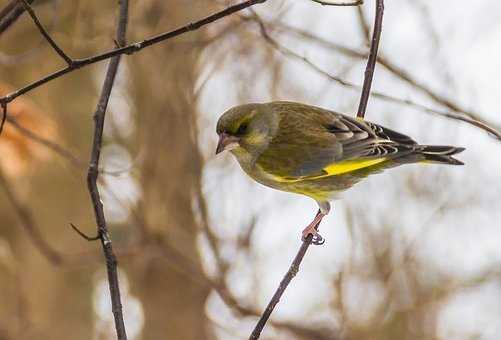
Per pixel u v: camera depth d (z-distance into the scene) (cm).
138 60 1523
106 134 1714
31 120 1282
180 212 1622
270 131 1005
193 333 1766
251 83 1484
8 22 865
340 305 1518
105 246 787
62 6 1492
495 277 1556
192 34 1423
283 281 860
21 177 1677
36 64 1717
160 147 1577
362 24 1134
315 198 1015
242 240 1527
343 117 1008
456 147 947
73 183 1800
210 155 1543
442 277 1543
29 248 1792
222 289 1533
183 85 1514
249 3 748
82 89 1784
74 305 1838
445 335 1555
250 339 841
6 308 1805
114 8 1410
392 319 1525
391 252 1500
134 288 1803
